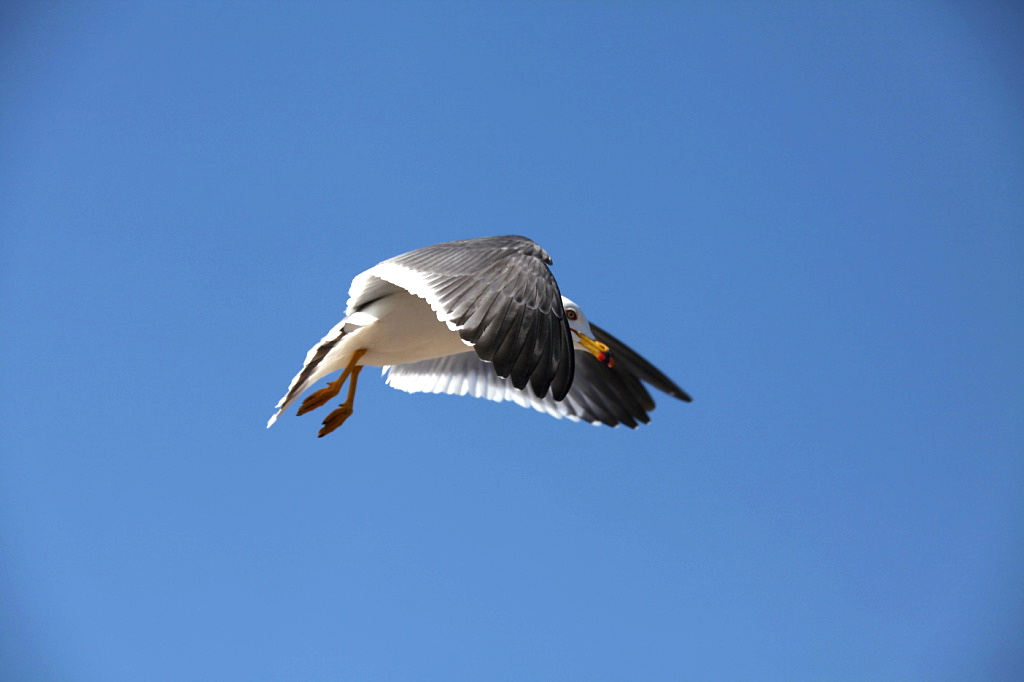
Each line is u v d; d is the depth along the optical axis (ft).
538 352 30.53
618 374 54.03
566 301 45.57
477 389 51.03
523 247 33.24
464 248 33.96
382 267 34.68
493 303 30.99
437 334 40.78
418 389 51.24
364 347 41.09
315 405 41.22
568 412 52.42
